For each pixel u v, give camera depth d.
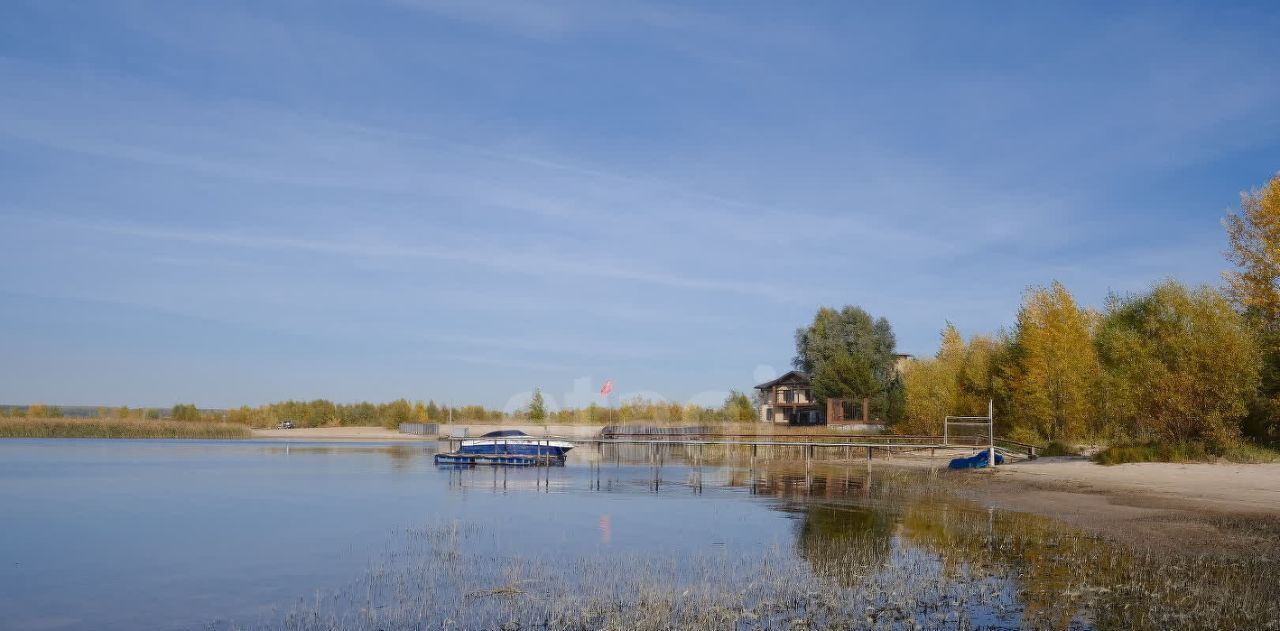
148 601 16.36
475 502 33.19
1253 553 18.64
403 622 14.17
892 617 13.79
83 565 20.11
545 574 17.94
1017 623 13.17
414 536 23.95
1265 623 12.83
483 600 15.56
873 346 101.25
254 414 127.06
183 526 26.59
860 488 37.97
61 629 14.47
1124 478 34.38
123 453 68.44
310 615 14.84
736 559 19.55
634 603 15.03
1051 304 51.31
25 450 71.88
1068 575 16.50
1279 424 40.16
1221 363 38.88
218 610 15.48
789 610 14.45
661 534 23.95
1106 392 48.97
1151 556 18.33
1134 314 51.81
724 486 40.25
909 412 66.31
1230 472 35.00
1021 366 54.62
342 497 35.28
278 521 27.59
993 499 30.86
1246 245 43.22
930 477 42.22
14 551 22.11
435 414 122.06
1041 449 49.41
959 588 15.56
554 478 45.78
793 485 40.69
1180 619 13.10
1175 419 40.03
